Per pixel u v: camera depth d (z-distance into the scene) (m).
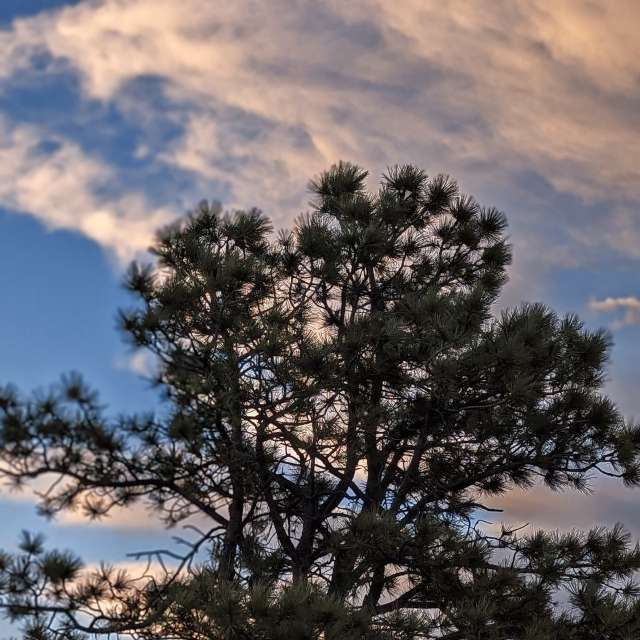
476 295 9.19
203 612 7.78
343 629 8.15
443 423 10.17
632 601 9.30
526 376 9.57
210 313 9.76
